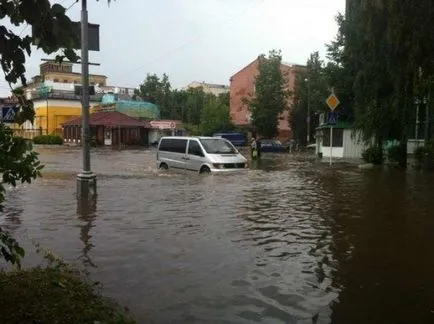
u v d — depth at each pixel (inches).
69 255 268.1
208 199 478.0
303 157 1471.5
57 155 1446.9
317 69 2314.2
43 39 140.6
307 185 607.8
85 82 497.4
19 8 134.8
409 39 773.3
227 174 720.3
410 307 197.3
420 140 1014.4
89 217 381.4
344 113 1393.9
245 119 2874.0
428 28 761.6
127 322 168.7
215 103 2706.7
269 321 181.2
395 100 832.3
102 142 2456.9
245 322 180.2
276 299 204.4
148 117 2792.8
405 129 860.0
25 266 240.7
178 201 464.4
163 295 207.6
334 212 410.3
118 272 238.5
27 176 160.2
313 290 216.1
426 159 853.8
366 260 264.2
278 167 982.4
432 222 367.2
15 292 179.3
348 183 636.1
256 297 206.4
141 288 216.1
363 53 887.1
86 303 180.5
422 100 809.5
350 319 184.4
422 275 238.5
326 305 198.4
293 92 2491.4
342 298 206.4
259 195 510.0
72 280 210.1
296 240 308.3
